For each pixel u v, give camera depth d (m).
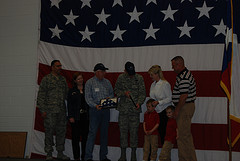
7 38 7.15
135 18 6.30
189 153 4.69
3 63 7.09
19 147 6.44
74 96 5.53
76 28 6.52
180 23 6.07
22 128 6.76
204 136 5.71
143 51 6.17
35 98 6.45
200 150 5.68
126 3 6.39
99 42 6.41
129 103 5.35
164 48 6.08
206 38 5.93
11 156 6.41
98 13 6.49
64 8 6.60
